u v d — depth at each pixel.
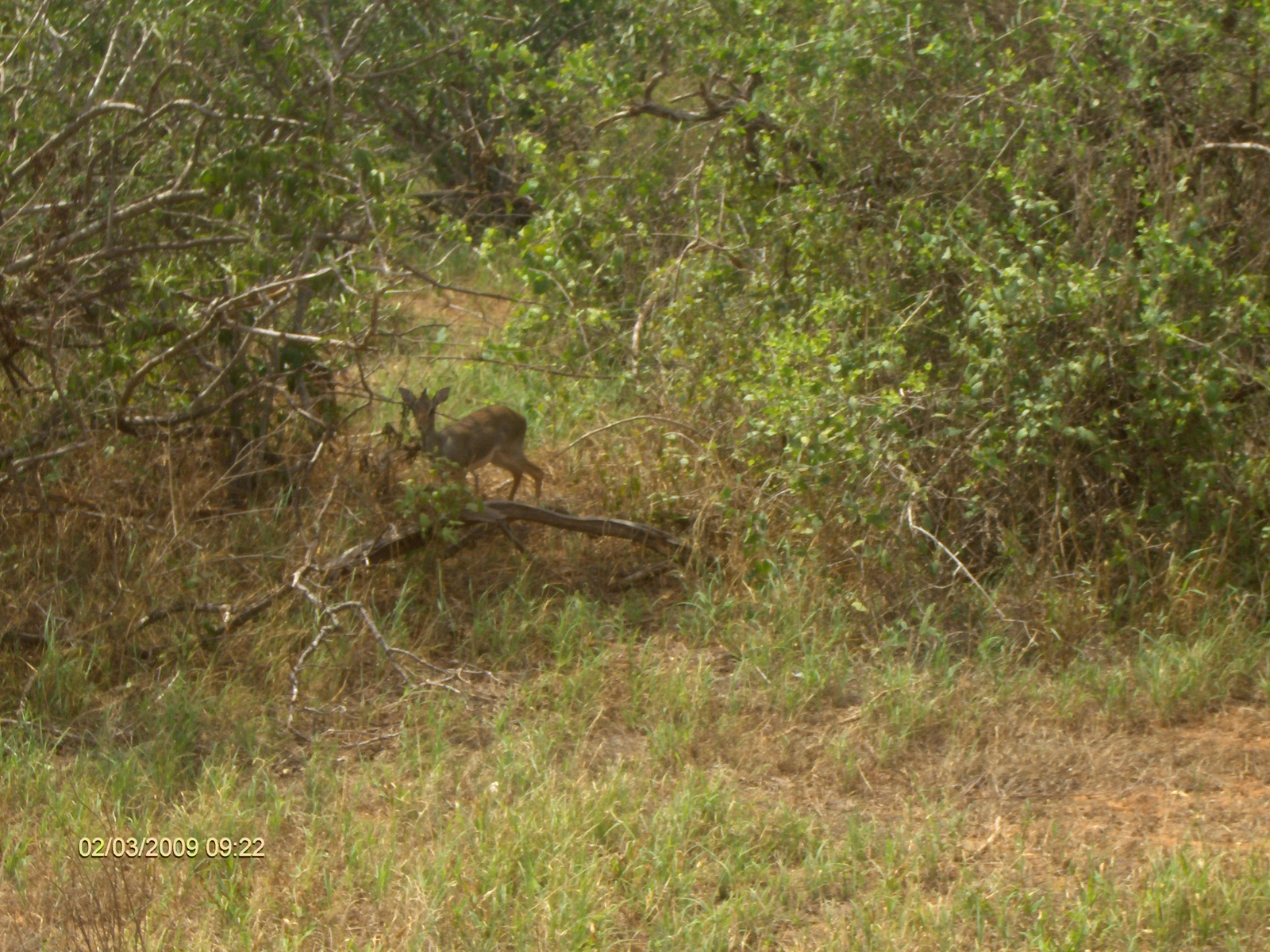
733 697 8.49
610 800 7.14
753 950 6.00
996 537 9.77
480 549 10.73
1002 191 10.34
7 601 9.05
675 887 6.38
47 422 10.15
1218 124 10.22
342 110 10.34
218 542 10.19
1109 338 9.21
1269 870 6.45
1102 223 9.83
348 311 9.88
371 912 6.27
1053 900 6.34
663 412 10.93
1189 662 8.60
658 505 10.55
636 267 12.11
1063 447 9.51
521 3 16.05
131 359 9.63
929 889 6.52
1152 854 6.81
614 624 9.59
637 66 12.91
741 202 11.57
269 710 8.40
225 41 9.71
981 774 7.75
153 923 6.06
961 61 10.48
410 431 12.16
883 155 10.88
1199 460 9.48
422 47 12.65
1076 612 9.19
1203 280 9.16
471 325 15.66
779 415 9.20
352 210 10.62
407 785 7.47
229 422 10.96
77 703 8.26
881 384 10.01
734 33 11.62
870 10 10.27
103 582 9.32
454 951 5.91
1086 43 10.09
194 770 7.73
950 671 8.66
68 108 10.06
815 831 7.06
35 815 7.05
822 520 9.52
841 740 8.02
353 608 9.27
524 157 13.01
